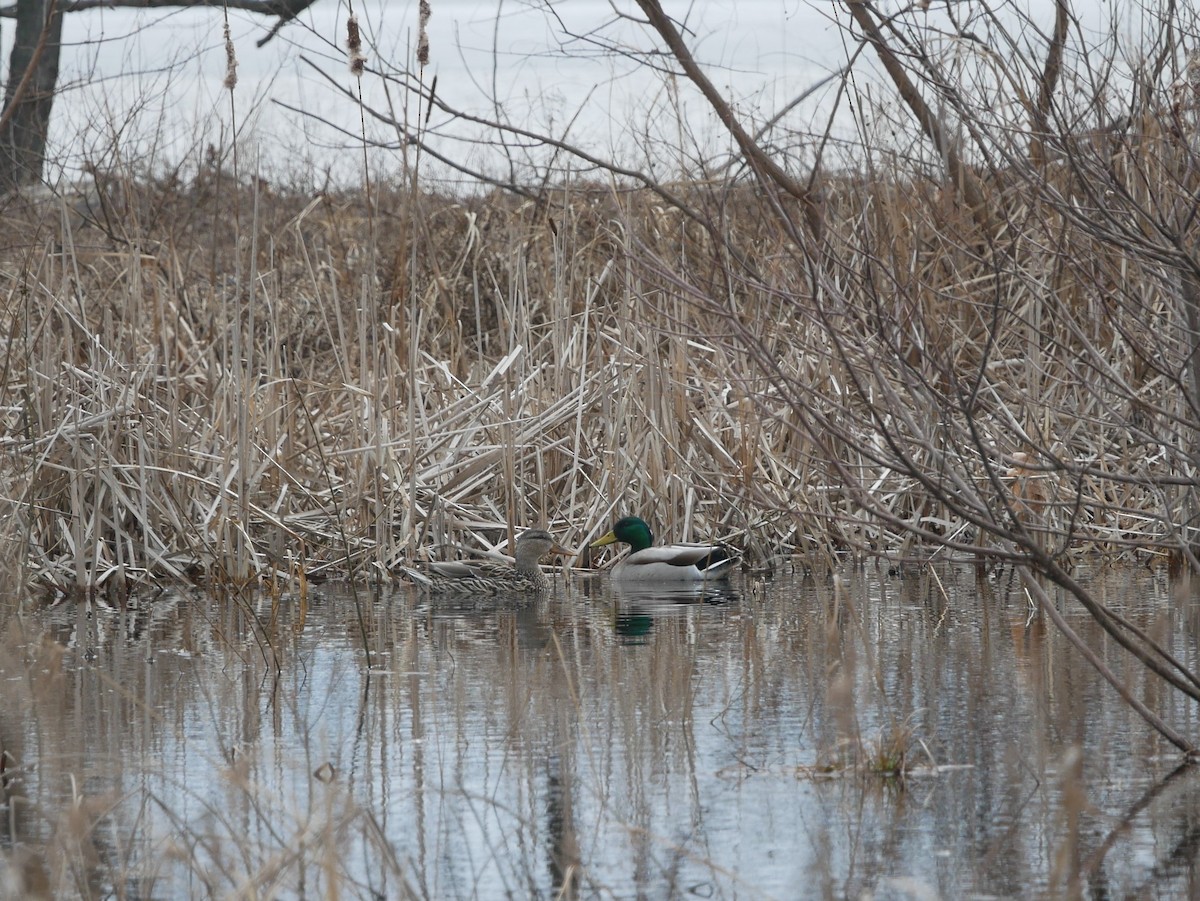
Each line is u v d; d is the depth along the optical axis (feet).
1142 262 53.83
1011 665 65.36
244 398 91.76
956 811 45.37
